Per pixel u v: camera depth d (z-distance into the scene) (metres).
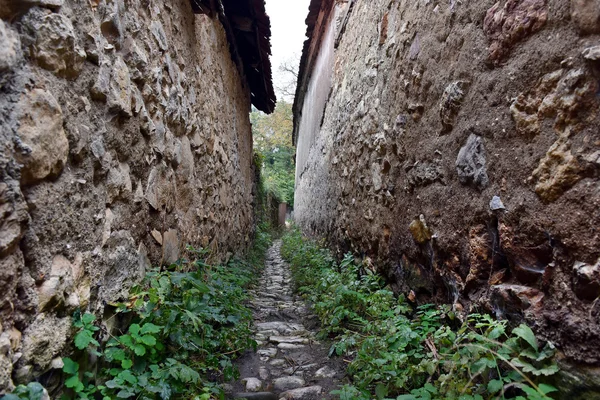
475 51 1.67
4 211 0.91
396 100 2.73
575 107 1.14
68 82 1.25
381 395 1.65
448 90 1.88
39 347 1.04
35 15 1.07
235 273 3.90
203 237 3.22
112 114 1.58
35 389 0.96
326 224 5.72
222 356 2.19
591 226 1.08
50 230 1.12
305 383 2.05
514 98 1.40
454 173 1.83
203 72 3.40
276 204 15.55
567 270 1.17
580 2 1.12
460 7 1.82
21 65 1.02
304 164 9.90
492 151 1.52
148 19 2.09
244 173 6.43
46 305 1.08
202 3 3.15
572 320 1.13
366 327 2.26
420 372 1.66
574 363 1.12
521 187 1.36
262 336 2.79
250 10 4.34
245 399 1.82
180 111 2.59
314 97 8.10
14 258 0.95
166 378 1.50
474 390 1.40
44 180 1.10
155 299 1.70
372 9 3.69
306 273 4.38
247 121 7.13
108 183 1.54
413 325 2.00
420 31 2.32
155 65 2.15
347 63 4.78
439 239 1.97
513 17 1.42
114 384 1.32
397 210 2.62
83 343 1.19
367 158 3.44
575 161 1.14
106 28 1.57
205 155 3.37
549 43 1.25
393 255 2.71
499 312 1.49
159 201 2.17
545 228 1.24
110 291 1.54
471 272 1.68
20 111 0.99
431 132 2.10
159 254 2.16
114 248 1.59
